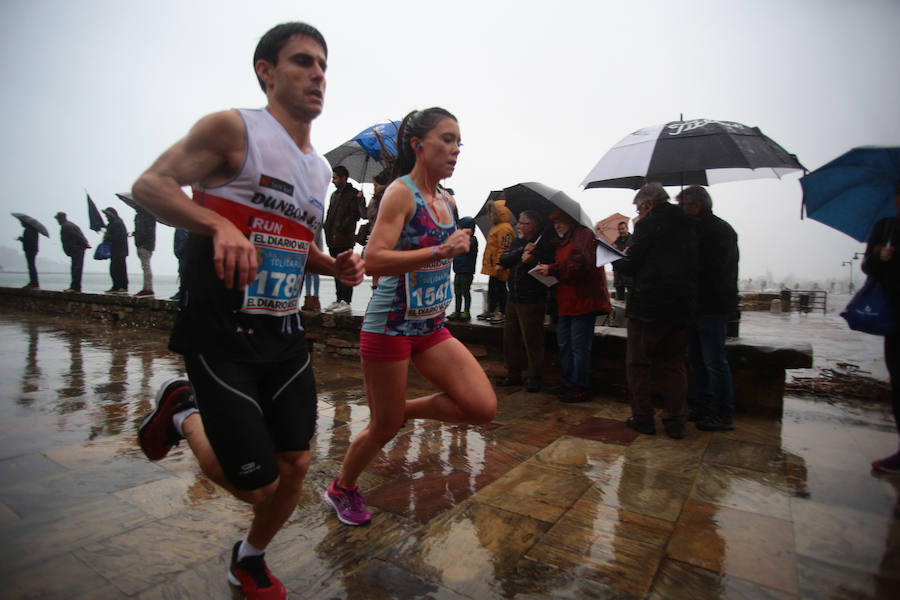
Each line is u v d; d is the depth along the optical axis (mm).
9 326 9258
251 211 1501
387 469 3045
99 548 2082
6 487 2678
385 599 1784
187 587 1823
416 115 2123
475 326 5844
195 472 2906
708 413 3965
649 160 3805
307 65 1565
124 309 9758
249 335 1532
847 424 4043
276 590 1741
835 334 10164
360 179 7062
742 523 2402
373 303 2127
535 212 4895
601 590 1861
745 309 21391
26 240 12242
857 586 1901
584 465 3143
